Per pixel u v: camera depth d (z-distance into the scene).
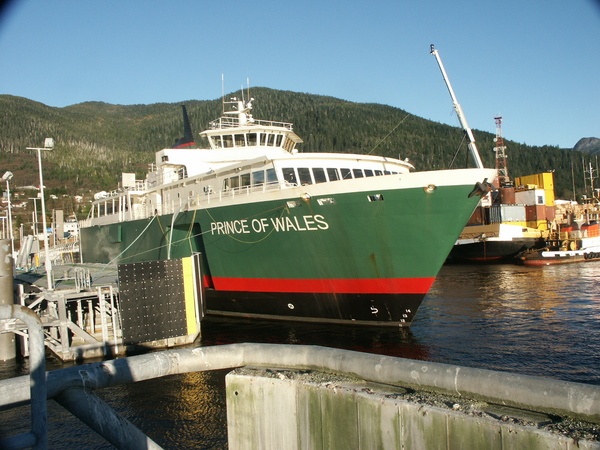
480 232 60.12
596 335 17.81
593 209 73.88
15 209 126.75
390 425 4.36
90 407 3.73
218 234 21.34
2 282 17.03
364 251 17.47
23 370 16.19
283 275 19.72
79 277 19.72
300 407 4.95
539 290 30.28
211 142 26.70
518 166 155.12
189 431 10.51
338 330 18.98
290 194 18.02
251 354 5.47
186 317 18.33
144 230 26.94
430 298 28.58
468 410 4.04
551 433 3.53
